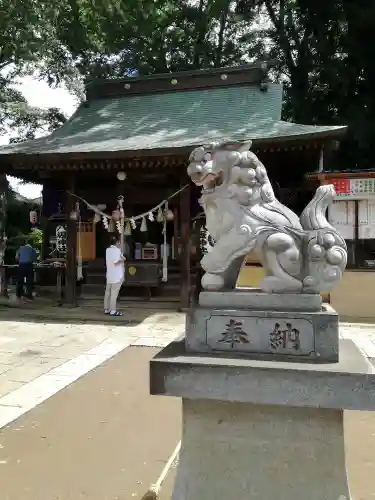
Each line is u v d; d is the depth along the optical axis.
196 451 2.53
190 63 24.84
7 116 23.33
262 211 2.68
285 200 14.69
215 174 2.73
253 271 11.19
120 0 15.27
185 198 12.30
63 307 12.82
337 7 19.77
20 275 14.08
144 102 16.58
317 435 2.39
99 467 3.77
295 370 2.21
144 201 14.58
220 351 2.51
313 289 2.54
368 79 20.23
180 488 2.53
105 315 11.59
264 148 11.61
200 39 23.81
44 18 12.77
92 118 16.36
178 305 13.27
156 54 23.94
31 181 15.56
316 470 2.39
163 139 13.27
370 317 11.03
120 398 5.43
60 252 15.53
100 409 5.07
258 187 2.72
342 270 2.55
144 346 8.32
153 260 15.16
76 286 14.20
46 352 7.81
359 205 10.82
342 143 20.39
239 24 25.09
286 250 2.57
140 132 14.49
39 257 22.14
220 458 2.50
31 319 11.10
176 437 4.36
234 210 2.69
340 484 2.37
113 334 9.41
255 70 15.89
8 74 21.36
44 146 13.23
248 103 15.19
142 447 4.14
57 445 4.16
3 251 14.77
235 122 14.27
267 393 2.24
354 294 11.16
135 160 11.84
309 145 11.30
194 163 2.76
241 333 2.49
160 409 5.09
